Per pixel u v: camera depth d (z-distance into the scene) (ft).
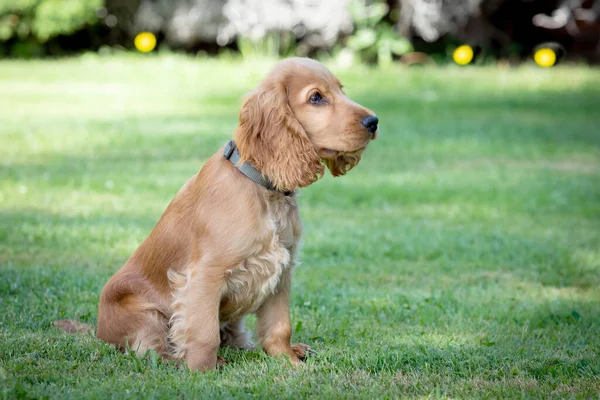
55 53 87.51
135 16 86.69
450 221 31.53
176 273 16.60
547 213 33.45
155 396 13.94
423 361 16.44
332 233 28.86
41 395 13.79
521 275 24.72
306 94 16.72
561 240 28.84
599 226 31.30
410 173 40.68
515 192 36.73
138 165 38.96
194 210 16.53
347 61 84.58
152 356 15.84
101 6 84.99
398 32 88.58
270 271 16.20
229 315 16.83
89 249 25.49
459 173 40.96
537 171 41.96
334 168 17.95
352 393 14.48
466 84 77.71
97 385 14.44
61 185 34.32
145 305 16.72
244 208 15.85
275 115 16.39
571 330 19.26
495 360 16.60
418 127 55.31
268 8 83.82
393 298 21.74
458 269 25.18
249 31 85.40
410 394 14.62
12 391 13.84
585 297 22.45
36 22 80.74
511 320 20.10
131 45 89.40
